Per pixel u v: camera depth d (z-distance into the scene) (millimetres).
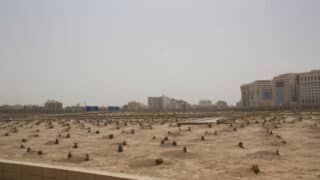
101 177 7574
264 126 36719
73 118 77688
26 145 25531
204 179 13141
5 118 86000
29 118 83938
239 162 16391
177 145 23172
